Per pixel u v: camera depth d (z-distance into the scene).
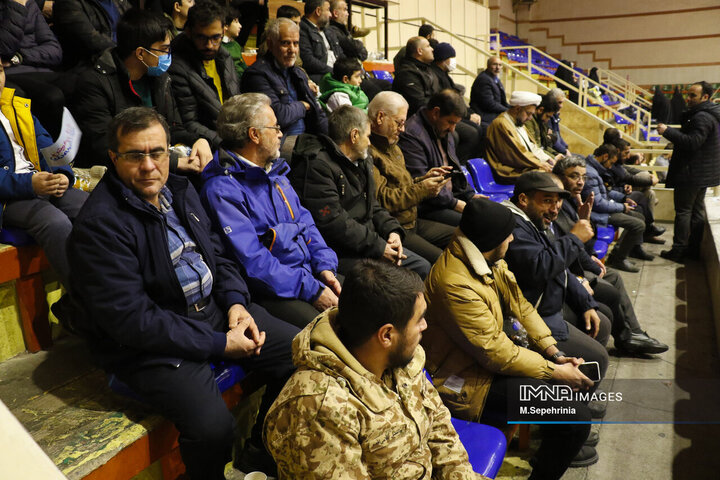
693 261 5.93
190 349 1.86
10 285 2.39
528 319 2.54
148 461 1.86
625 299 3.81
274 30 3.70
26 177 2.33
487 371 2.35
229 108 2.42
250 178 2.46
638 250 6.05
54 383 2.17
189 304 2.02
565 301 3.12
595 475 2.67
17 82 2.74
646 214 6.52
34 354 2.45
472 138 6.14
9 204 2.38
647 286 5.24
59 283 2.59
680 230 5.96
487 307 2.29
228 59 3.67
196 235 2.08
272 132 2.44
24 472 0.53
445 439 1.65
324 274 2.61
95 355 1.90
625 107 12.90
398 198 3.56
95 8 3.55
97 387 2.12
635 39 16.69
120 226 1.80
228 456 1.92
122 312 1.77
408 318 1.39
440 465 1.64
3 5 3.10
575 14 17.11
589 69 17.30
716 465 2.71
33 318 2.46
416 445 1.48
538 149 5.61
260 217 2.46
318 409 1.31
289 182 2.72
